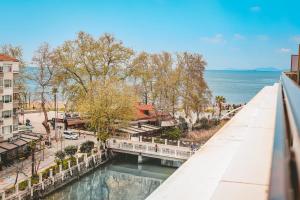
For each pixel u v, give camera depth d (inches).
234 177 100.8
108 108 2333.9
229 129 193.8
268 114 267.0
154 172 2348.7
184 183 96.3
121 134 2869.1
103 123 2352.4
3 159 2146.9
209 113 4441.4
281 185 42.2
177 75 3312.0
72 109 2812.5
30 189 1654.8
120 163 2522.1
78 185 2086.6
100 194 1985.7
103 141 2426.2
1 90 2383.1
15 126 2568.9
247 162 117.0
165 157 2361.0
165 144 2481.5
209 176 102.2
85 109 2338.8
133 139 2691.9
